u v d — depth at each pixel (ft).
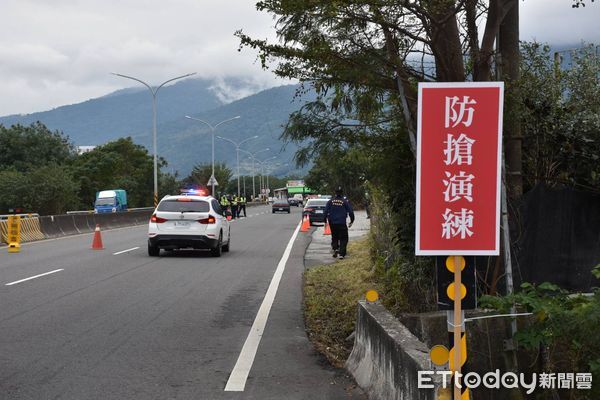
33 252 70.03
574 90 35.73
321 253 70.59
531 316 21.34
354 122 31.01
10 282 46.50
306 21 27.55
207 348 28.04
